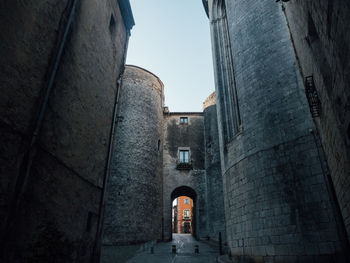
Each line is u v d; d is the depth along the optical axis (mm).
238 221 10453
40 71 4746
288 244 8047
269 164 9469
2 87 3781
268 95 10477
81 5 6695
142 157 21500
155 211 21375
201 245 19031
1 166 3730
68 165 5863
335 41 3729
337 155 5773
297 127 9062
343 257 6973
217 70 15586
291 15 8930
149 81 25297
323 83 5449
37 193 4625
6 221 3764
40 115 4641
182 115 28469
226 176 12352
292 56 10172
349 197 5402
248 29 12648
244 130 11148
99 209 7656
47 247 4910
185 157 26328
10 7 3977
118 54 9867
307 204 8016
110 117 8891
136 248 15828
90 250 6945
